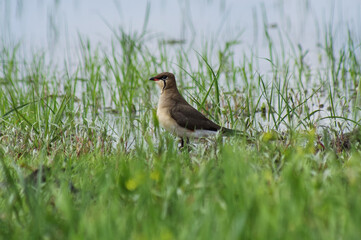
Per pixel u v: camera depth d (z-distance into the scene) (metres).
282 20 24.20
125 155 10.74
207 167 8.48
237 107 15.59
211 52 19.22
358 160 8.48
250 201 6.41
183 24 22.89
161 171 7.82
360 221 5.93
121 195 7.44
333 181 7.64
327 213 6.29
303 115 15.12
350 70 17.56
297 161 8.09
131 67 17.80
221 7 25.27
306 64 19.73
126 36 19.95
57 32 22.12
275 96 16.83
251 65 17.97
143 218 6.52
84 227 6.22
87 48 19.98
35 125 12.89
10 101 16.11
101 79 18.80
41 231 6.32
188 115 13.19
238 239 5.68
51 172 8.51
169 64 19.34
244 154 9.35
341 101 16.17
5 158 10.50
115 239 5.89
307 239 5.72
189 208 6.54
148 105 16.30
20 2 22.97
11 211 6.86
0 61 19.06
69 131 12.23
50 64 18.92
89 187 8.02
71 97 15.84
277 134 11.05
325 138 10.13
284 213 6.04
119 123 15.06
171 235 5.74
